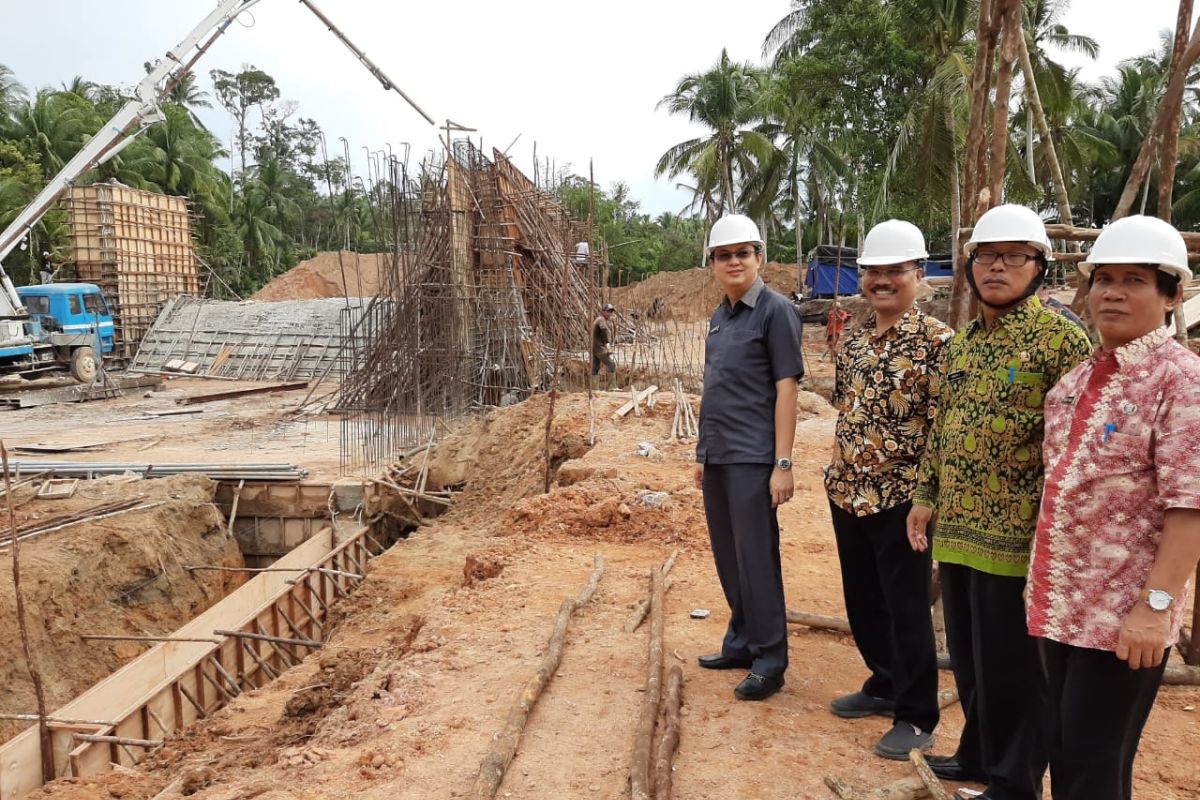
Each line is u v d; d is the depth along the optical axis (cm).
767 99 3231
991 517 295
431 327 1686
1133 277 237
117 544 1095
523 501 860
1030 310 292
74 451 1595
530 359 1778
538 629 539
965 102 2081
